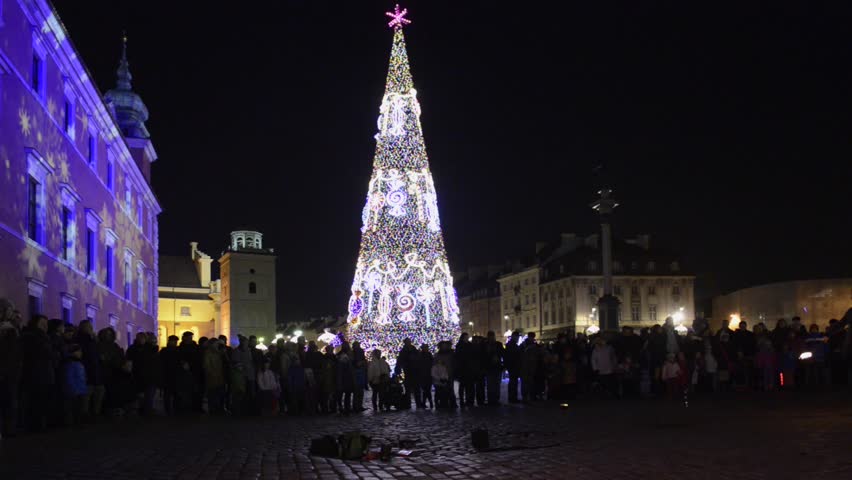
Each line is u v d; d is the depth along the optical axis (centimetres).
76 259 2784
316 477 1005
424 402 2320
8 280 2069
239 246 10338
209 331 10269
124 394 2027
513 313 11681
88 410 1959
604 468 1013
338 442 1218
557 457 1124
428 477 996
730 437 1267
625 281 9912
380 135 4588
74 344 1759
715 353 2392
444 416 1973
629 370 2353
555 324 10412
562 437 1366
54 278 2497
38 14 2259
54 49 2450
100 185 3197
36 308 2334
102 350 1991
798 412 1623
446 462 1116
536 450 1209
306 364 2228
